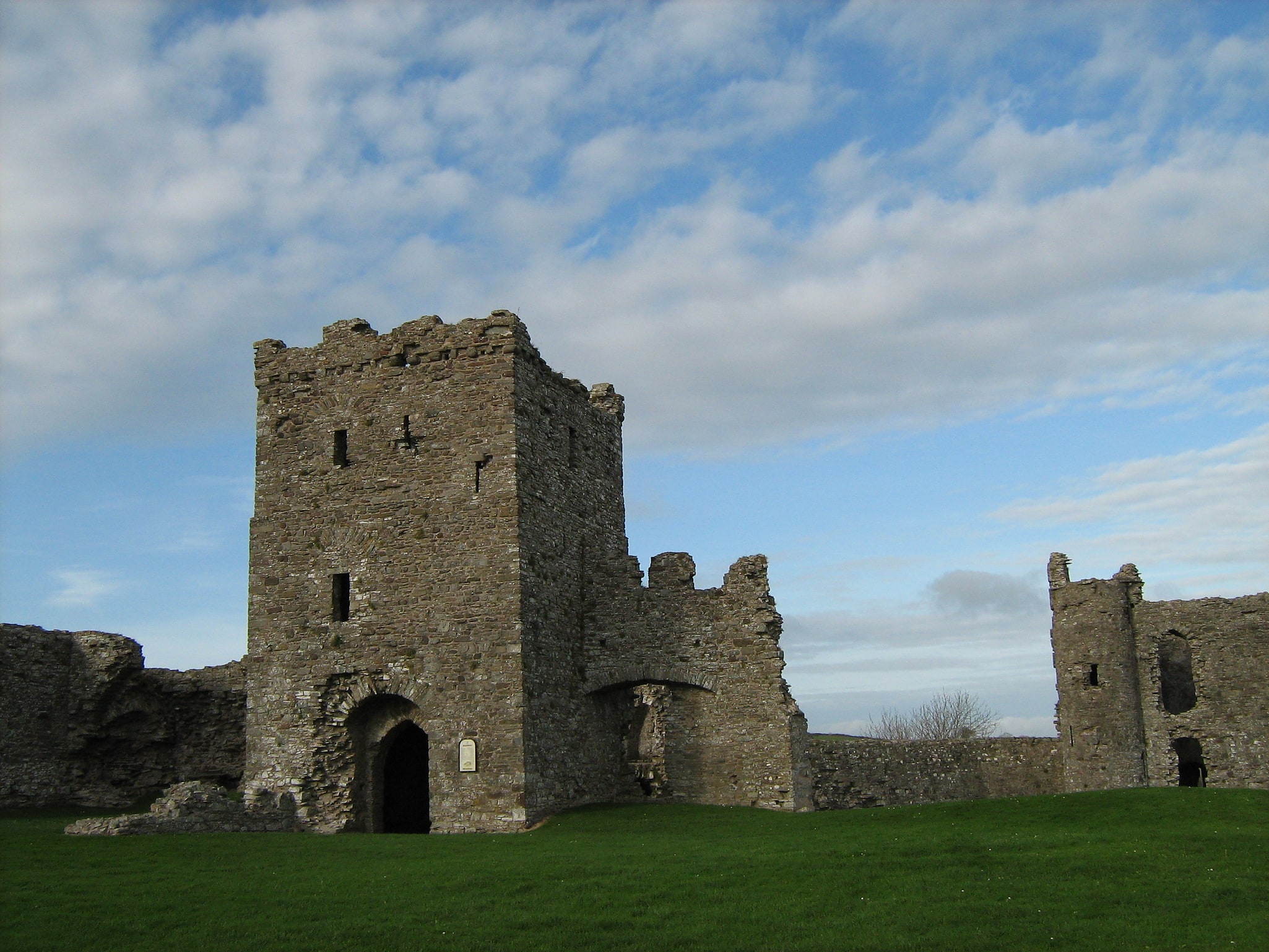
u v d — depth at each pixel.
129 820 31.70
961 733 110.25
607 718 42.66
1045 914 22.06
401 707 38.94
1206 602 54.25
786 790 39.81
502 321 39.25
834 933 20.78
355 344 41.00
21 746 41.94
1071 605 56.06
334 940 20.22
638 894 23.53
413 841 32.47
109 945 19.91
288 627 39.66
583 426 43.75
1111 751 53.59
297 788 38.25
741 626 41.25
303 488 40.53
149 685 45.88
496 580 37.69
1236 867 25.47
